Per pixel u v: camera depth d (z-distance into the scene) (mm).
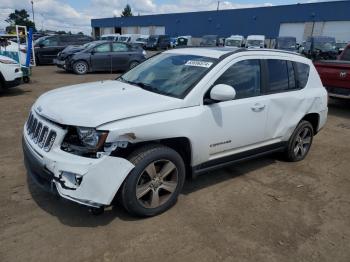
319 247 3115
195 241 3082
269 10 45031
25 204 3529
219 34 51625
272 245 3100
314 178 4695
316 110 5176
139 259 2805
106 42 16375
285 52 4773
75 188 2904
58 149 3039
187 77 3771
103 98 3461
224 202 3838
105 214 3418
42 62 19219
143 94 3604
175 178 3506
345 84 8422
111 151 2957
